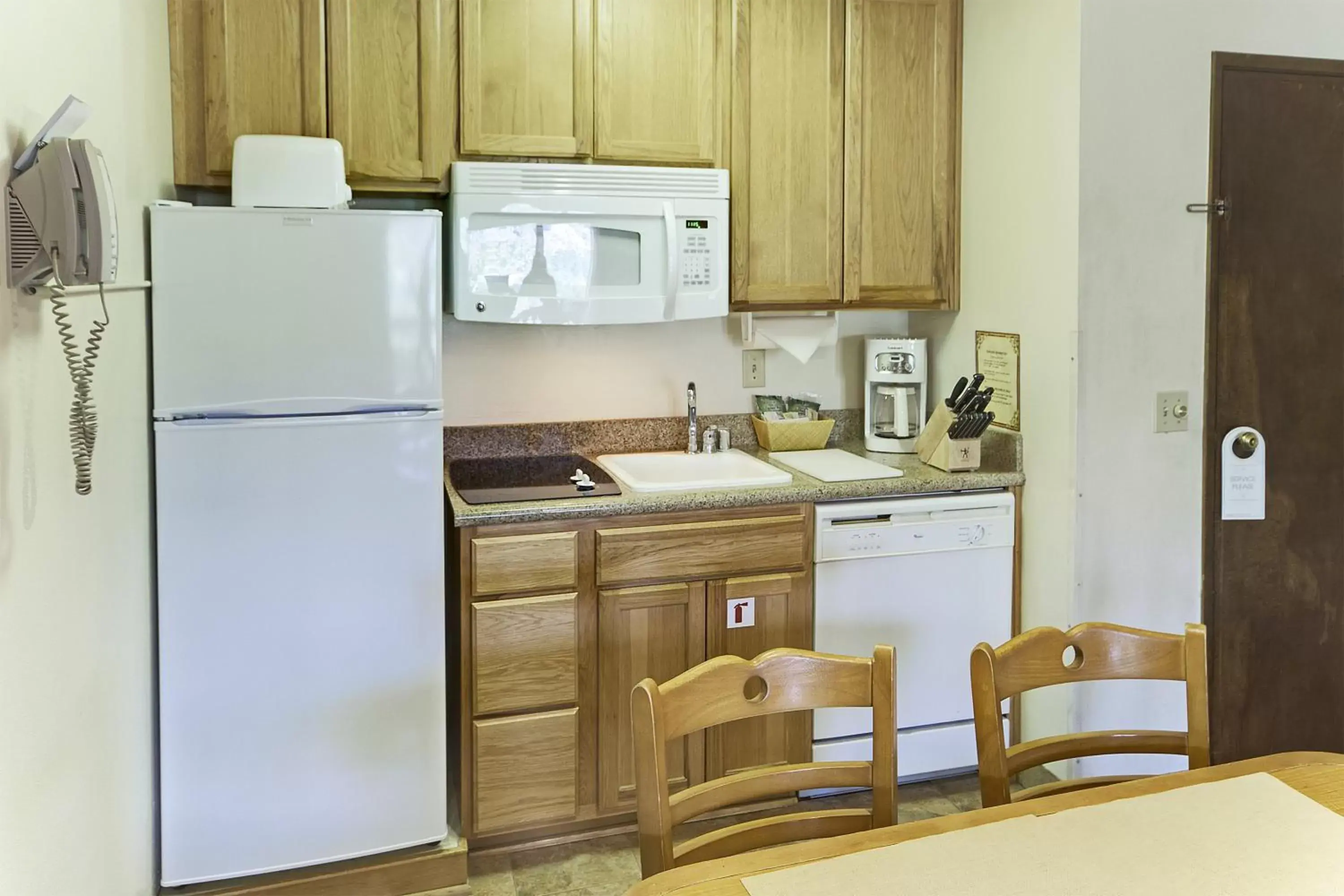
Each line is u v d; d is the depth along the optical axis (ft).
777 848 3.92
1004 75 8.87
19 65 4.10
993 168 9.11
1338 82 8.53
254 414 6.73
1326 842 3.73
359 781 7.21
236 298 6.63
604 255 8.41
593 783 7.99
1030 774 8.91
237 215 6.59
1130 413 8.23
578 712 7.87
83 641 5.00
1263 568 8.68
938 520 8.68
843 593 8.46
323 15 7.72
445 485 8.39
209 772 6.86
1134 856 3.65
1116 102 7.99
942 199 9.57
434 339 7.07
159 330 6.49
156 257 6.46
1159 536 8.41
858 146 9.24
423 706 7.29
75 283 4.11
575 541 7.72
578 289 8.34
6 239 3.97
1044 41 8.30
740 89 8.86
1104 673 4.95
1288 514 8.71
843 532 8.39
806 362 10.28
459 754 8.57
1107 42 7.93
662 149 8.66
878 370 9.97
